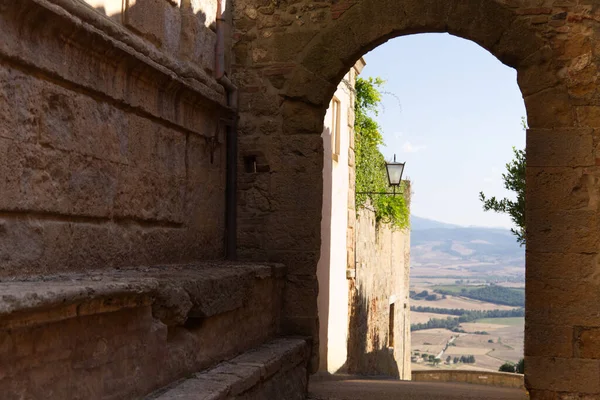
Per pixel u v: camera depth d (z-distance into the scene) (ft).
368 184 45.55
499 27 23.53
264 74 25.77
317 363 25.21
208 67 24.08
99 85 16.76
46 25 14.49
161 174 20.36
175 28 21.70
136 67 18.17
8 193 13.78
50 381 11.47
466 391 28.71
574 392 22.04
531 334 22.40
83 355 12.33
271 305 23.72
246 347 21.08
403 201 53.47
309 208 25.25
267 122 25.66
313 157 25.35
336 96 37.70
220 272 19.01
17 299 10.20
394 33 24.89
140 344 14.25
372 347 48.34
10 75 13.78
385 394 25.04
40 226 14.85
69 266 15.92
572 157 22.59
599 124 22.57
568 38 23.00
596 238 22.22
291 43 25.59
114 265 17.83
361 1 24.99
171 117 20.83
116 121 17.75
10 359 10.55
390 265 55.11
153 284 13.96
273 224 25.38
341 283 39.17
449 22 23.99
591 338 22.03
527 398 26.18
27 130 14.32
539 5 23.31
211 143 24.04
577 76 22.84
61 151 15.46
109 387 13.12
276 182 25.48
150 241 19.74
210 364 18.16
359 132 43.91
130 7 18.70
